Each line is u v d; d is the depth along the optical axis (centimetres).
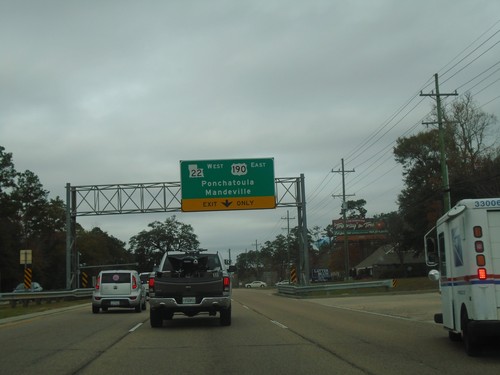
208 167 3884
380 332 1584
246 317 2220
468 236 1063
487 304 1030
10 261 7444
